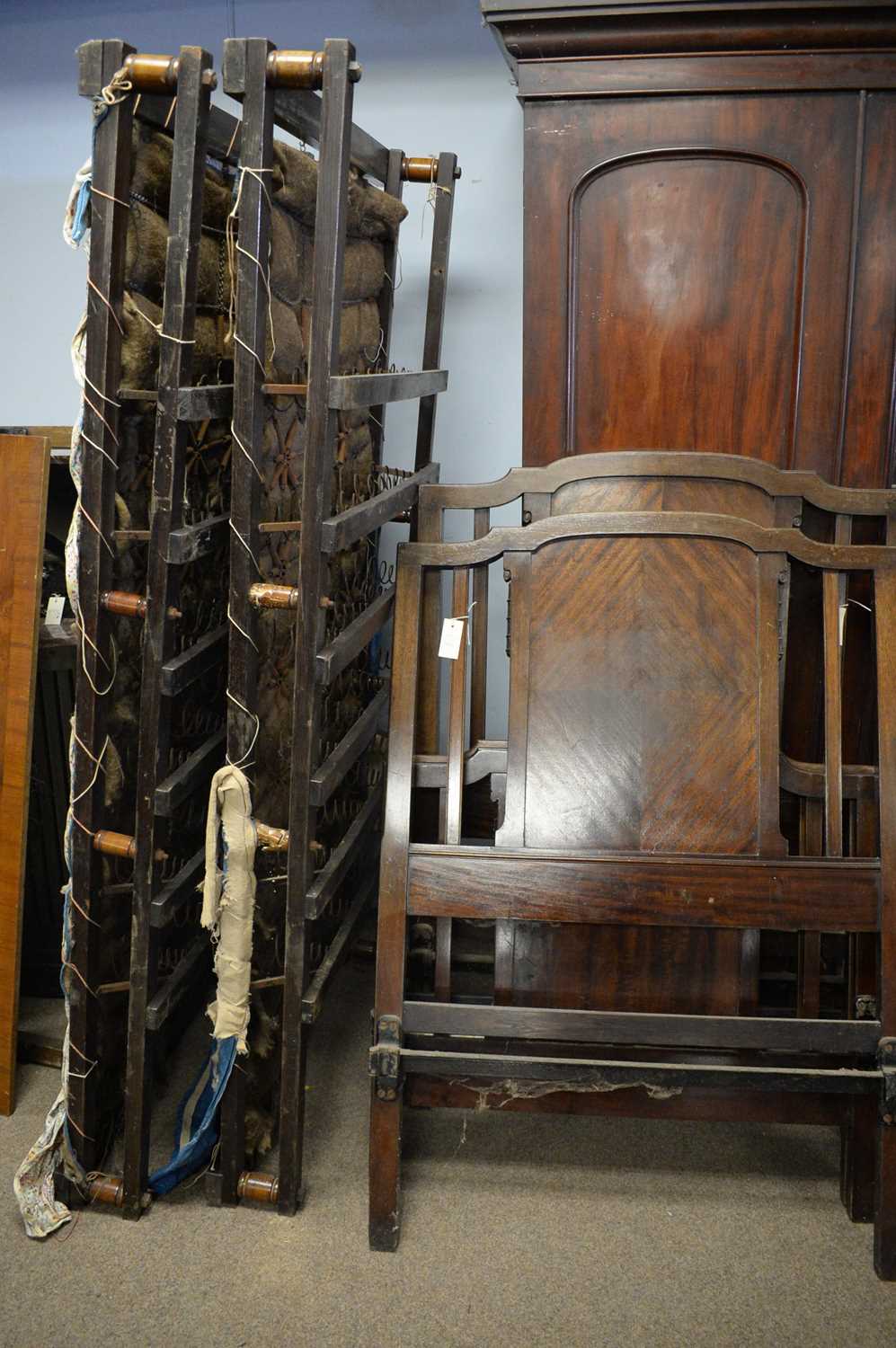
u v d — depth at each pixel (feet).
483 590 7.16
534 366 7.66
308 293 7.18
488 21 7.07
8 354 10.89
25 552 7.06
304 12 9.89
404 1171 6.92
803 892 6.33
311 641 5.97
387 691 9.25
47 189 10.55
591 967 6.77
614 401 7.66
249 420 5.82
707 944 6.72
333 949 7.34
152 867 6.16
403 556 6.93
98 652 6.04
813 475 7.09
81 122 10.39
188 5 10.00
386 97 9.95
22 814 7.13
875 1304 5.91
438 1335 5.61
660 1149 7.22
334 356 5.78
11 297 10.78
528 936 6.79
